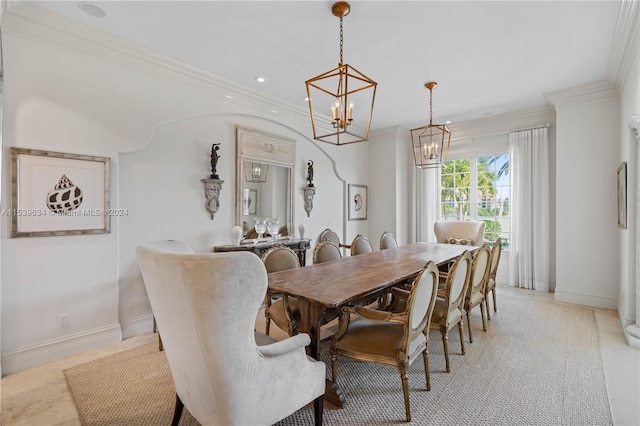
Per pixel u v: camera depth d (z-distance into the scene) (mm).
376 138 5852
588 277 3822
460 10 2283
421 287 1755
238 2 2189
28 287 2314
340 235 5367
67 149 2477
